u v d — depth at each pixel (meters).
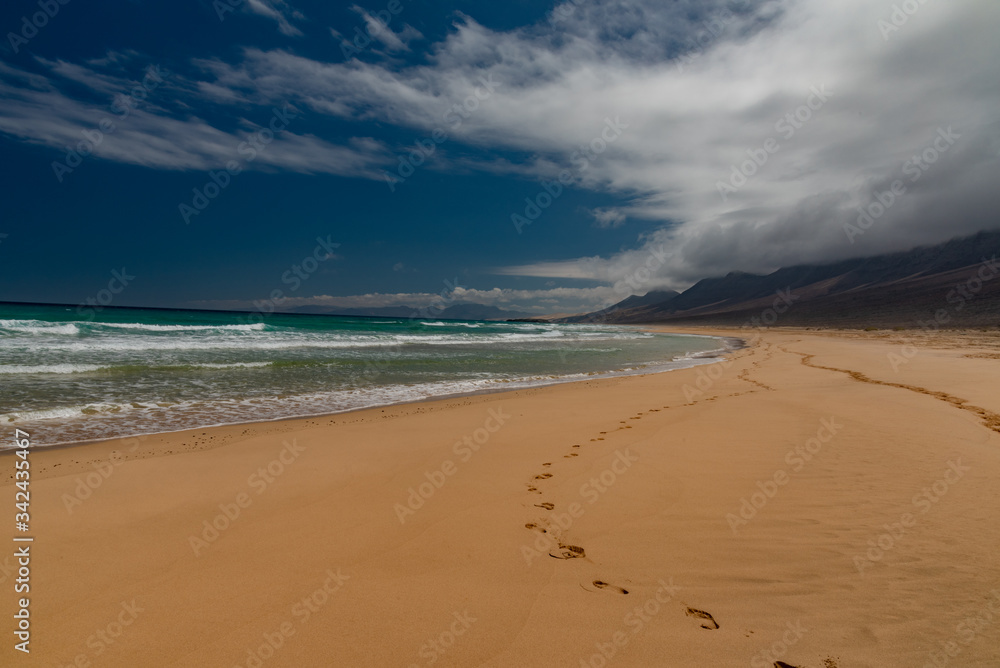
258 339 25.39
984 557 3.46
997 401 9.57
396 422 8.63
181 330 29.67
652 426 8.20
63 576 3.28
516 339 40.88
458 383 14.37
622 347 36.19
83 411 8.95
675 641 2.65
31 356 15.28
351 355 21.34
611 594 3.15
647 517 4.41
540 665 2.47
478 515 4.48
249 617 2.86
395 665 2.46
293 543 3.85
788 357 24.28
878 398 10.23
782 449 6.57
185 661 2.47
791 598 3.04
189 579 3.27
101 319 41.06
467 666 2.46
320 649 2.58
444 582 3.28
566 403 10.79
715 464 5.98
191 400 10.41
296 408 10.06
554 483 5.40
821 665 2.42
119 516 4.32
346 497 4.91
